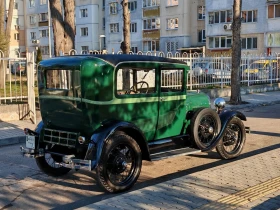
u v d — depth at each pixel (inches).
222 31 1576.0
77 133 224.4
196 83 740.7
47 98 234.5
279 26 1427.2
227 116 287.6
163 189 204.1
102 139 212.7
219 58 788.6
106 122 223.1
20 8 2438.5
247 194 196.2
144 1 1852.9
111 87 222.1
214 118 276.1
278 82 952.3
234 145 300.4
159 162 291.1
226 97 762.8
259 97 770.8
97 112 218.1
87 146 221.9
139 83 241.6
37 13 2346.2
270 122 481.1
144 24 1871.3
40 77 238.4
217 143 274.4
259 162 256.1
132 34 1921.8
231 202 185.2
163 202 185.8
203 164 284.7
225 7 1558.8
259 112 587.5
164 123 257.0
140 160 229.9
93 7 2064.5
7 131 419.5
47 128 240.4
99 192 228.4
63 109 226.7
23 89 626.5
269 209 176.7
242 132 299.7
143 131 245.1
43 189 236.8
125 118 232.1
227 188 204.8
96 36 2089.1
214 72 777.6
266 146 343.0
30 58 479.2
